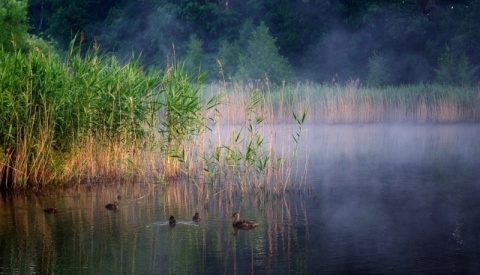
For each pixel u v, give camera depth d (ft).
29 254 53.78
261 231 61.21
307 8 258.98
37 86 84.38
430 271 49.37
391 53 252.01
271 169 86.69
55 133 85.15
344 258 52.54
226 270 49.52
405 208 70.90
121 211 69.97
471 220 65.31
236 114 146.82
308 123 169.07
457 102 179.11
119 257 52.85
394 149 122.93
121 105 88.12
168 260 52.06
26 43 121.60
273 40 217.56
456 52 240.12
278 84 211.61
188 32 253.24
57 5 263.90
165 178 89.20
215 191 80.74
